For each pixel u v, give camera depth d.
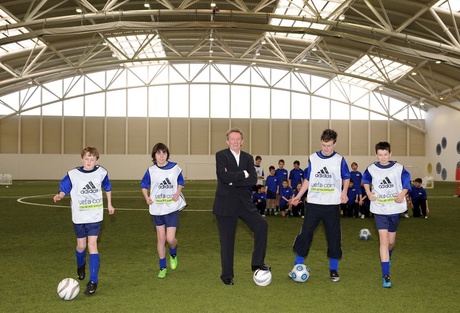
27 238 9.71
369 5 20.67
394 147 41.50
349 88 41.03
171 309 4.80
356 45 30.02
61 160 39.81
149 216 14.13
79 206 5.53
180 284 5.84
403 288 5.68
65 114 39.88
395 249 8.53
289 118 40.78
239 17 27.22
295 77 40.53
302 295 5.34
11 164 39.44
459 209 16.95
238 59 30.70
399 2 21.12
